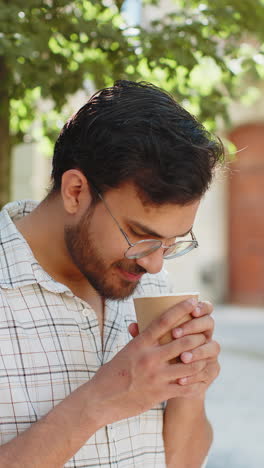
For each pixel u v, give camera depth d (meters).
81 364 1.44
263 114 10.82
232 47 3.27
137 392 1.29
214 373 1.41
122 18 3.23
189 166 1.32
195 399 1.58
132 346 1.32
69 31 2.92
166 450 1.61
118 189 1.35
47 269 1.50
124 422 1.50
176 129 1.33
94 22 2.91
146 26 3.48
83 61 3.22
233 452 4.50
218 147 1.38
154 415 1.58
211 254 11.45
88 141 1.38
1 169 3.12
